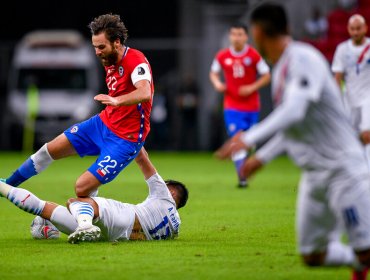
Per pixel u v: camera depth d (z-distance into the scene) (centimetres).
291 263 2350
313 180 1875
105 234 2662
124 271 2233
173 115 9150
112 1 11956
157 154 8600
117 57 2716
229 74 5047
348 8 8631
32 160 2838
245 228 3117
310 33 8381
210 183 5194
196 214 3575
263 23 1825
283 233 2981
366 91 4041
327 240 1912
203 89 9056
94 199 2644
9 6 11950
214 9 9131
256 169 1847
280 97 1830
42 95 8775
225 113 5116
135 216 2684
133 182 5247
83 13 11950
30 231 2939
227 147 1738
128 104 2592
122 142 2703
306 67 1780
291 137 1869
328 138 1847
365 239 1844
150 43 11838
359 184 1841
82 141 2791
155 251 2530
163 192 2720
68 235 2681
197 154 8556
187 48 9862
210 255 2481
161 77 10125
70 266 2305
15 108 8738
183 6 10325
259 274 2191
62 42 8988
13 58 10112
